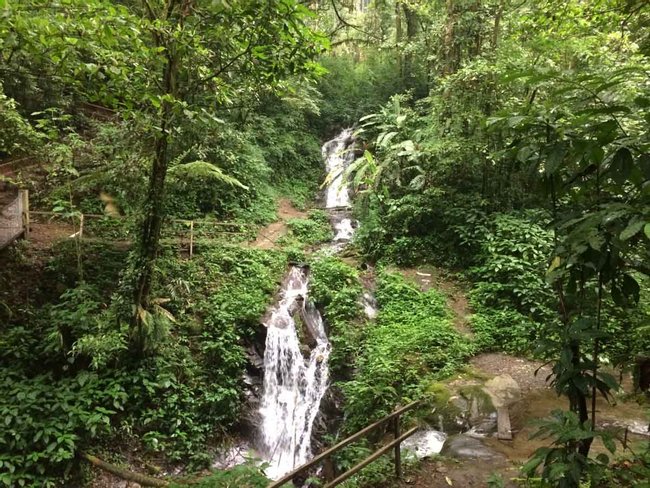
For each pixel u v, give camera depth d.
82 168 10.53
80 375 7.12
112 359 7.52
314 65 5.77
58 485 6.09
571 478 2.41
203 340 8.74
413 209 12.23
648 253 2.42
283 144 17.44
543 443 5.76
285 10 5.08
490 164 11.37
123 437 6.99
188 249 11.06
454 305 10.45
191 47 5.52
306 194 17.48
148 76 5.49
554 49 10.12
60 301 8.37
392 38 20.62
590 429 2.37
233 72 6.89
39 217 10.62
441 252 12.00
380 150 14.83
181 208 12.98
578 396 2.50
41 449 6.15
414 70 19.78
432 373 8.15
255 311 9.42
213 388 8.12
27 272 8.68
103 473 6.45
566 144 2.35
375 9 20.39
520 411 6.73
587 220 2.09
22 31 3.81
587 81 2.39
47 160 8.93
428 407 7.18
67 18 3.96
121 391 7.09
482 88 10.85
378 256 12.38
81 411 6.51
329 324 9.88
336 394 8.61
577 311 2.62
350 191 17.30
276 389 9.10
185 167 8.07
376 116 15.33
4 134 8.06
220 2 4.86
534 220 2.94
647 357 2.73
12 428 6.07
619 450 4.98
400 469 4.85
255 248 12.10
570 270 2.47
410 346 8.71
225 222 13.05
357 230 13.53
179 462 7.18
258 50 5.72
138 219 7.15
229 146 13.82
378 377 8.02
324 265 11.24
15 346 7.23
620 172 2.14
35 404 6.47
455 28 12.76
